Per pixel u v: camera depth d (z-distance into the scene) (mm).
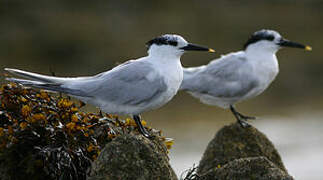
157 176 6441
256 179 6961
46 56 23359
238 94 10391
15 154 6910
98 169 6379
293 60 25281
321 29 29016
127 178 6340
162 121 19188
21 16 24797
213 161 8758
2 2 24938
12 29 24156
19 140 6910
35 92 7645
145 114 19406
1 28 24094
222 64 10422
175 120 19203
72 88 7617
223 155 8727
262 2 29906
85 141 7105
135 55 24469
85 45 24094
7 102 7391
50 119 7148
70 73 23062
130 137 6504
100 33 25094
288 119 20516
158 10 27812
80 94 7633
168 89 7953
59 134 6992
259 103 21578
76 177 6879
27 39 23766
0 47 23219
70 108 7375
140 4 27594
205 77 10383
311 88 23625
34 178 6914
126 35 25516
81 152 6969
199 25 27391
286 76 24141
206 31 27125
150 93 7812
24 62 22938
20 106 7398
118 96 7742
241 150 8719
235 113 10680
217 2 29219
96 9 26531
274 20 28891
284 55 25547
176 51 8031
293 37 28453
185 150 16875
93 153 7102
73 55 23625
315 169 15984
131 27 26109
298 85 23672
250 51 10484
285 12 29656
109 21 26047
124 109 7879
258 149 8750
